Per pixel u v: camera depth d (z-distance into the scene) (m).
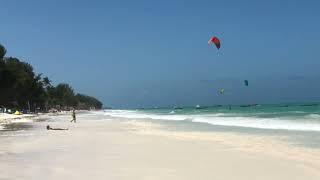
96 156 18.88
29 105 156.88
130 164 16.38
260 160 17.30
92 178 13.49
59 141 26.69
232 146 22.66
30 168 15.41
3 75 126.19
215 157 18.38
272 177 13.67
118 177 13.70
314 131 31.25
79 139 28.19
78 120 72.44
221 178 13.56
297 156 18.31
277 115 62.59
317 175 13.82
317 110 86.94
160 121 60.34
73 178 13.50
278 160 17.20
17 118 79.38
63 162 16.97
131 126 46.81
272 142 24.33
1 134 34.09
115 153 20.02
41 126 48.50
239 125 42.56
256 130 34.47
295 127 35.41
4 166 15.92
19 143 25.38
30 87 152.38
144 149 21.64
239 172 14.60
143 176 13.85
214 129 37.97
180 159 17.81
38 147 22.91
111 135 31.94
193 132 34.53
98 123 57.19
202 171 14.80
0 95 129.25
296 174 14.08
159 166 15.88
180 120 61.91
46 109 182.00
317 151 19.95
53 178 13.48
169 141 26.03
